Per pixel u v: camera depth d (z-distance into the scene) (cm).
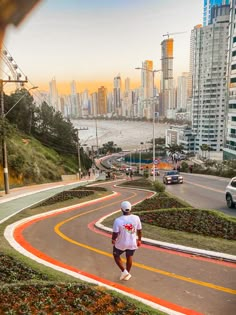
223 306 504
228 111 9875
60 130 8569
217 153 13725
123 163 14762
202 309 495
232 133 9544
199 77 16050
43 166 4625
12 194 2572
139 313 440
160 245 841
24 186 3434
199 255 760
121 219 598
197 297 538
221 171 4491
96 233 1055
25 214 1461
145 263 716
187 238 891
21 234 1060
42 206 1706
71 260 763
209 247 802
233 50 9325
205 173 5141
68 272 654
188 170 6388
